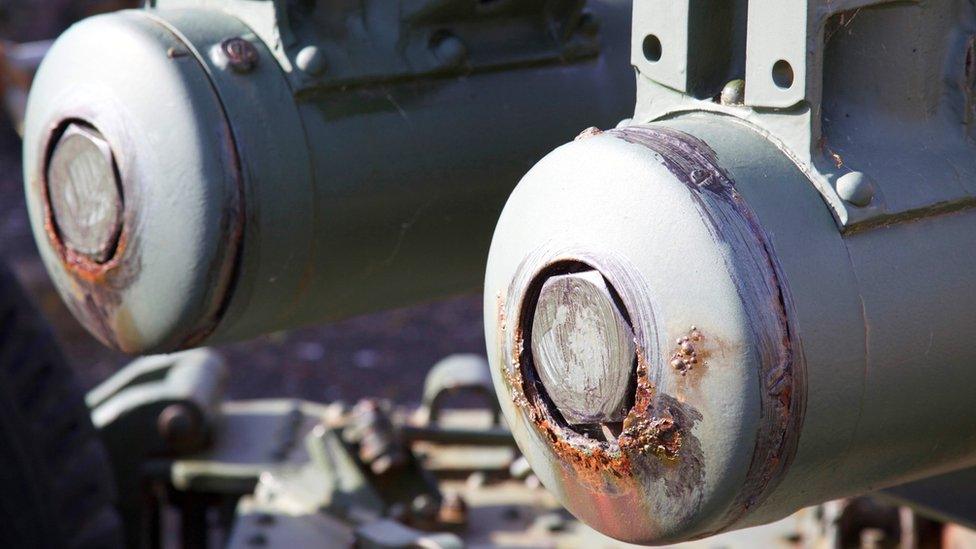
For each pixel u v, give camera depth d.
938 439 0.81
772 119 0.79
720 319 0.75
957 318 0.79
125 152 0.96
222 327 0.99
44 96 1.00
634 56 0.84
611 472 0.79
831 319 0.76
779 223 0.77
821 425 0.77
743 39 0.83
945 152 0.81
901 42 0.81
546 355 0.80
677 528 0.78
